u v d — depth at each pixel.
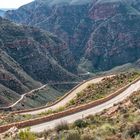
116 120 36.75
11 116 58.09
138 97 48.12
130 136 26.70
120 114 41.19
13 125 46.41
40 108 85.69
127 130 27.33
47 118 50.75
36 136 34.78
